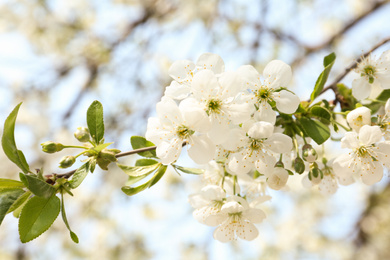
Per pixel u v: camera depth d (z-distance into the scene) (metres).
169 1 0.98
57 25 0.99
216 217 0.37
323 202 1.04
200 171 0.37
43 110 0.94
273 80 0.36
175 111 0.35
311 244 1.00
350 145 0.36
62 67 0.98
